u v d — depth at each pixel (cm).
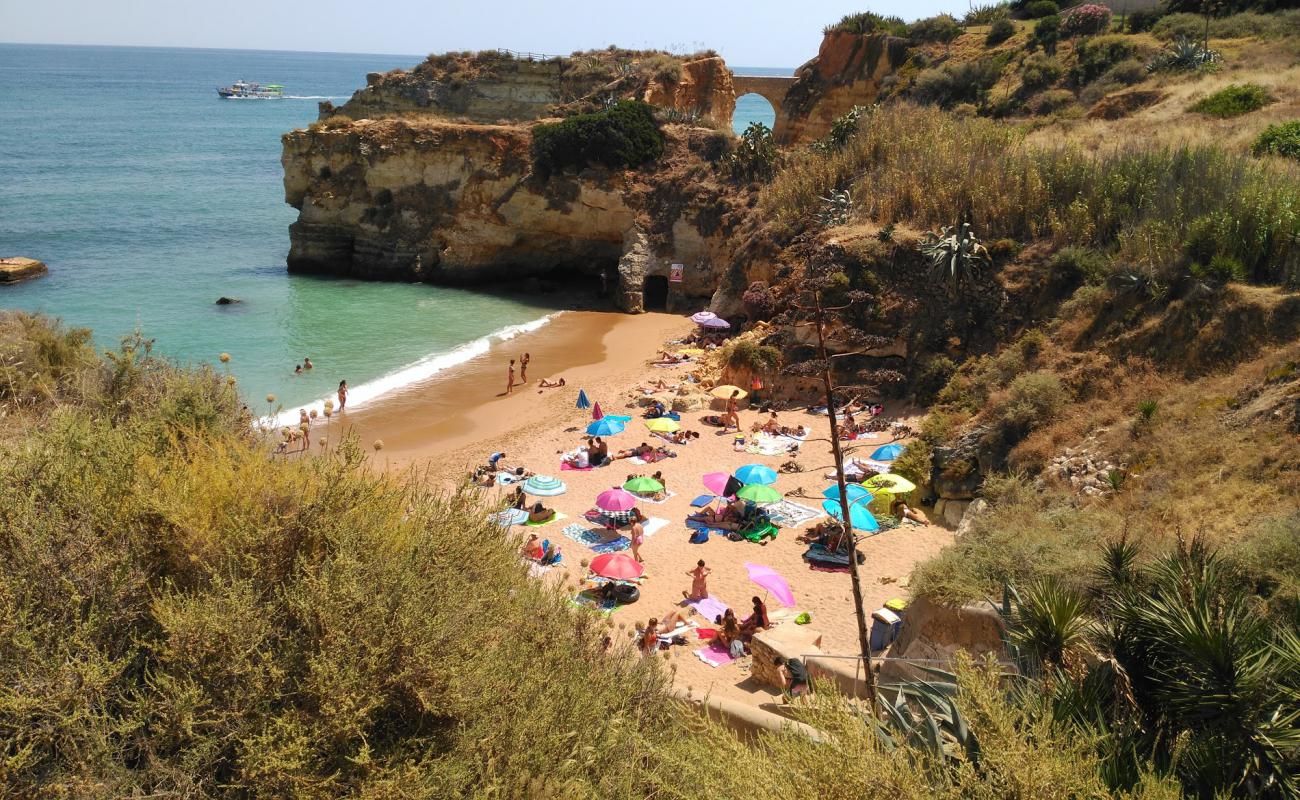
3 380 1356
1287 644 759
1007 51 6216
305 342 4672
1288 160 3325
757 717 1143
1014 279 3322
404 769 683
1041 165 3641
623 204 5747
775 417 3356
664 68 7269
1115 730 729
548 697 812
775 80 7838
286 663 689
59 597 671
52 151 13000
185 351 4356
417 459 3134
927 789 617
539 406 3750
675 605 2120
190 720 619
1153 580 973
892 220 3850
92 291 5544
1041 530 1588
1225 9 5853
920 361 3353
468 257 6141
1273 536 1249
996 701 685
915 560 2295
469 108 7894
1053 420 2567
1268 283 2620
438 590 791
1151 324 2698
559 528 2553
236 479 823
